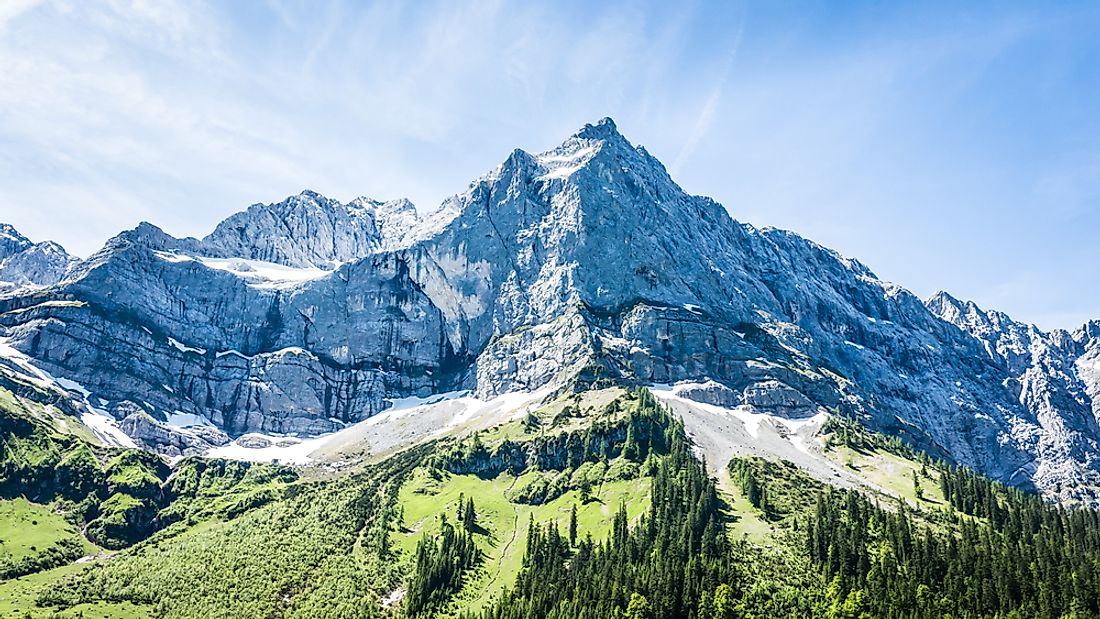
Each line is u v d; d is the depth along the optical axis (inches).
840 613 7436.0
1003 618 7485.2
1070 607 7568.9
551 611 7859.3
